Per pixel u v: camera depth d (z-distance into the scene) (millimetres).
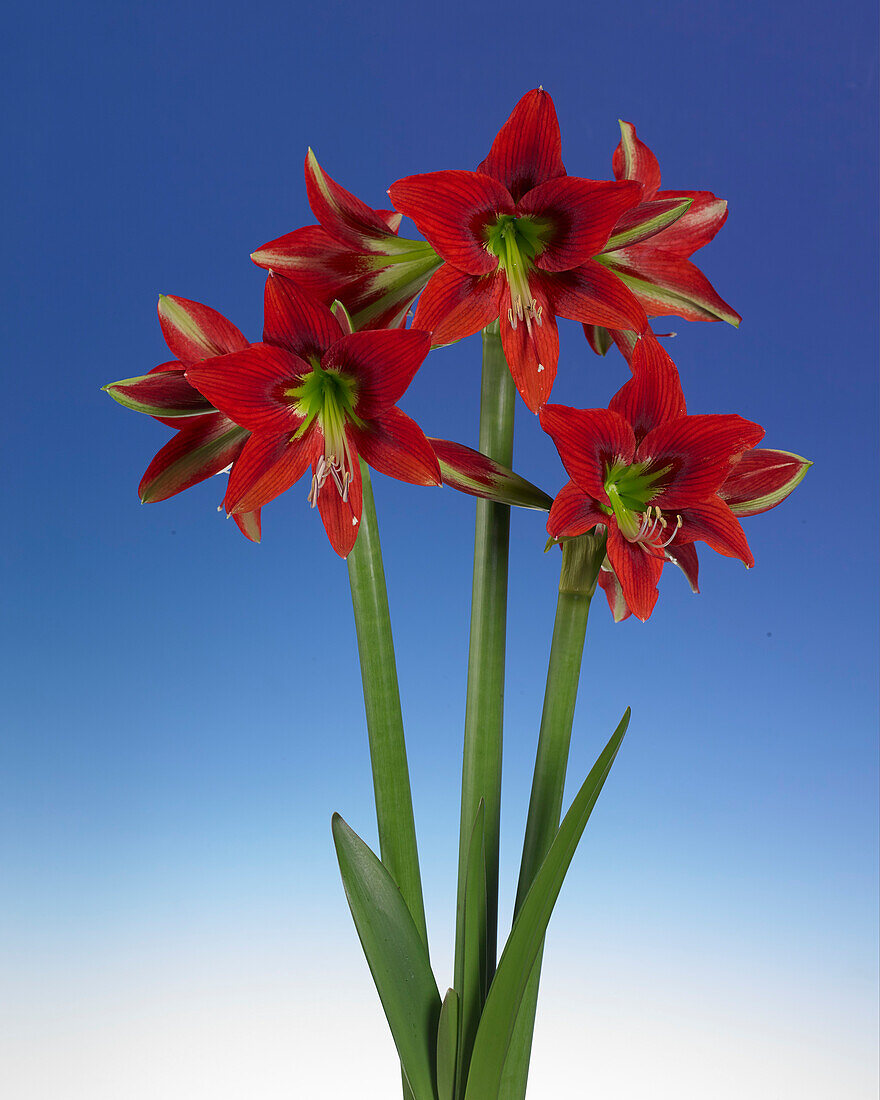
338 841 707
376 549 741
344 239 663
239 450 697
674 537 704
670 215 656
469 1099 702
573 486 667
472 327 653
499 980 688
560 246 655
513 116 637
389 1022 711
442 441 701
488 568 750
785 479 731
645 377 675
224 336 688
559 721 732
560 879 694
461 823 756
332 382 652
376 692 739
